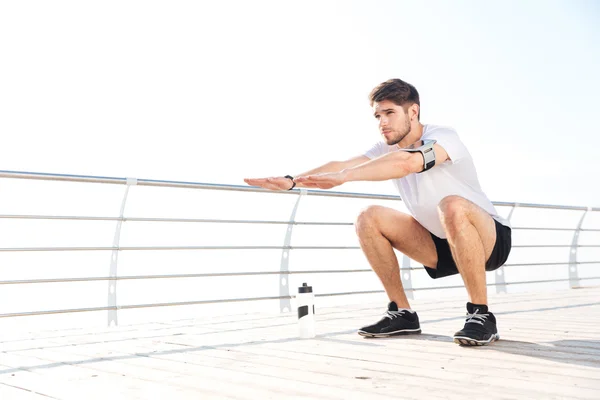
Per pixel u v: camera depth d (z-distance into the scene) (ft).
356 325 11.87
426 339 9.35
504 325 10.82
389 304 10.01
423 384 6.10
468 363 7.18
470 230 8.57
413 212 9.42
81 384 6.75
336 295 18.57
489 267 9.35
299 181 7.55
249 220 17.20
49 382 6.95
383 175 7.89
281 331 11.34
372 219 9.80
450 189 8.95
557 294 19.58
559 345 8.29
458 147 8.65
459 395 5.59
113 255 14.79
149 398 5.87
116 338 11.25
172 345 9.86
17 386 6.78
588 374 6.37
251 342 9.84
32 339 11.60
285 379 6.59
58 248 13.94
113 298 14.52
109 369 7.73
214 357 8.37
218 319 14.56
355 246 19.27
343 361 7.62
